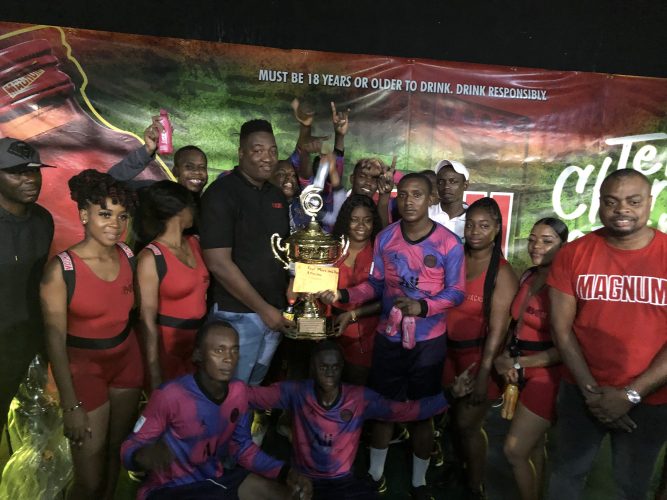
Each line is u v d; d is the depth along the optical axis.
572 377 2.15
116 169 3.30
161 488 2.15
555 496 2.23
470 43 4.04
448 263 2.49
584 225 4.44
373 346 2.76
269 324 2.54
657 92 4.32
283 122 3.92
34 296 2.96
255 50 3.80
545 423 2.31
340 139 3.51
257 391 2.46
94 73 3.60
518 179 4.29
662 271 1.92
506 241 4.37
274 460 2.24
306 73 3.89
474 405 2.55
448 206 3.45
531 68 4.14
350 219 2.86
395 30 3.95
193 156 3.02
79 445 2.14
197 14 3.69
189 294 2.52
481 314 2.63
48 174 3.61
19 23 3.45
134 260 2.36
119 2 3.58
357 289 2.68
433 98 4.07
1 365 2.84
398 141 4.09
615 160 4.37
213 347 2.04
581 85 4.22
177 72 3.72
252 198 2.58
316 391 2.43
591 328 2.04
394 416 2.51
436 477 2.85
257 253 2.60
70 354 2.18
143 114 3.71
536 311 2.33
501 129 4.19
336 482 2.45
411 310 2.41
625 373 1.99
